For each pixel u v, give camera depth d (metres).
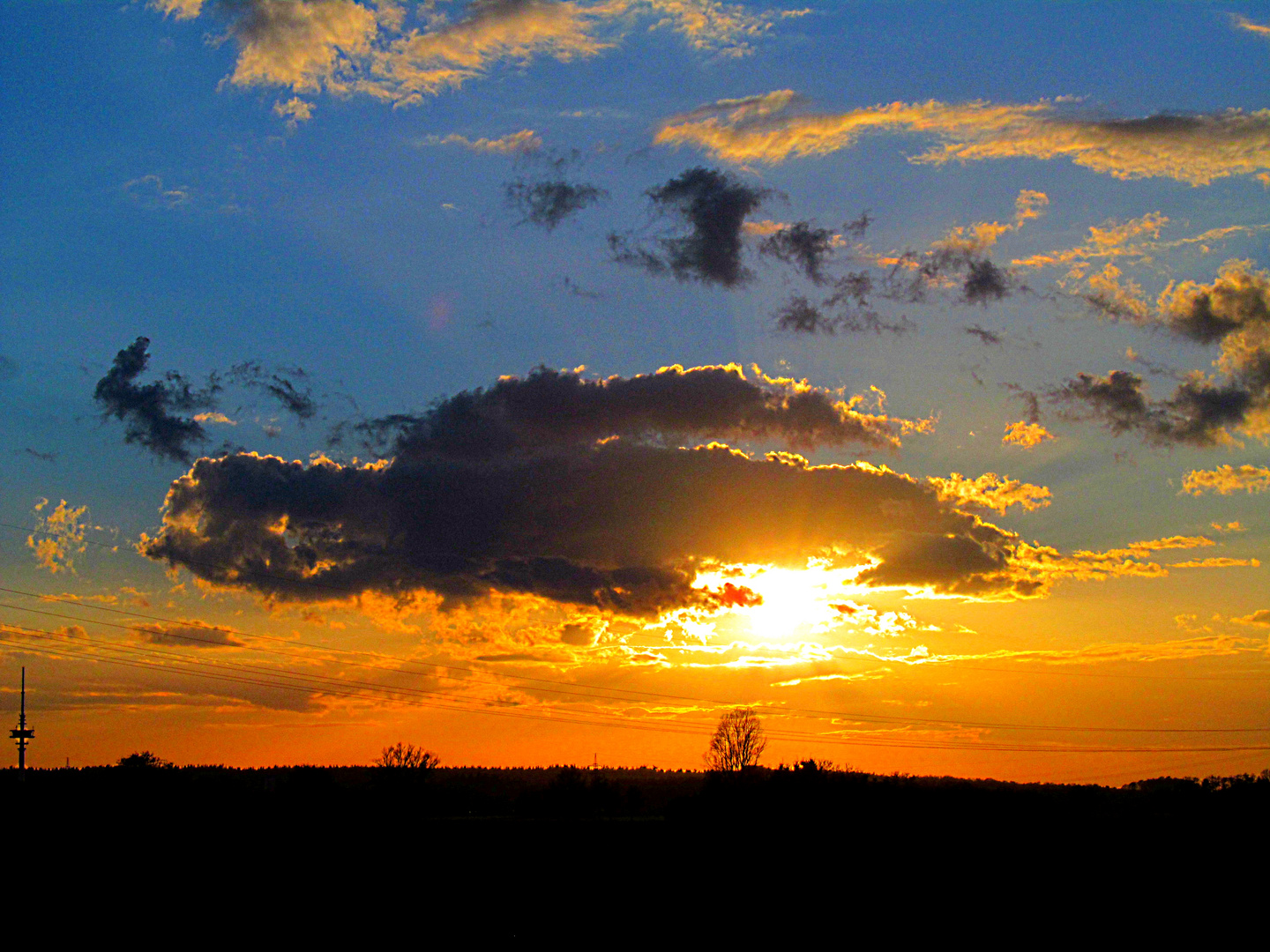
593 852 61.72
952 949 43.88
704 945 44.22
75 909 48.75
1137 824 64.06
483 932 46.06
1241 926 47.78
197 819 63.50
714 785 67.38
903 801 64.56
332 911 49.38
